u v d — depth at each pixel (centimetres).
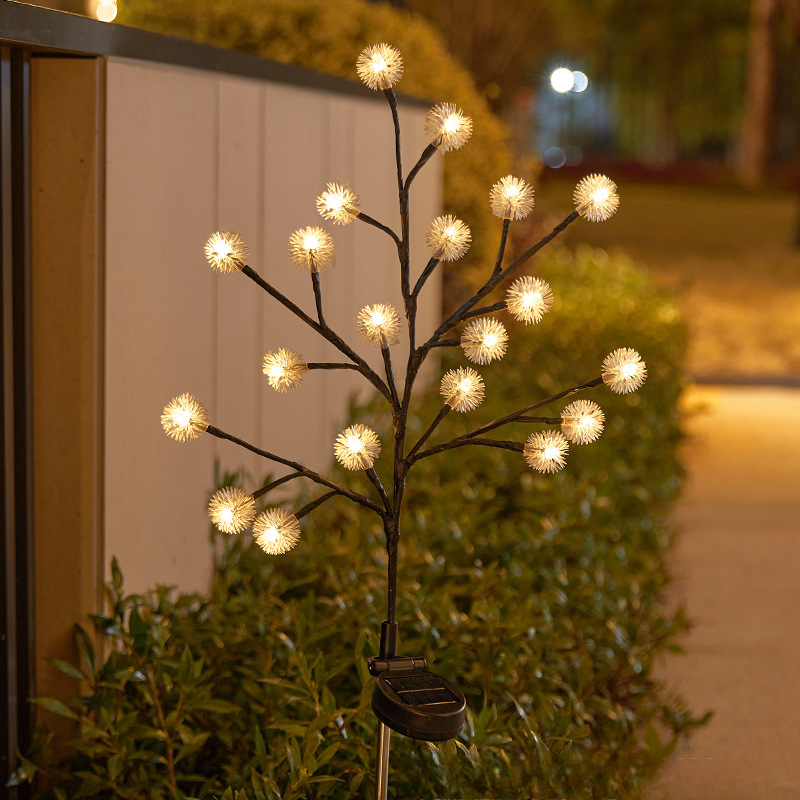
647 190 4931
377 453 247
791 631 564
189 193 426
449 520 503
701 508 785
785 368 1314
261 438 510
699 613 587
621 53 6006
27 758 355
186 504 430
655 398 853
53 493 364
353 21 958
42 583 366
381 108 729
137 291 385
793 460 921
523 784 333
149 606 376
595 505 546
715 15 5375
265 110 505
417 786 332
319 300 258
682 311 1356
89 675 362
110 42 354
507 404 742
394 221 773
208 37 933
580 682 380
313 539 459
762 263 2428
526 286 247
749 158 4912
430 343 262
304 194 565
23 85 346
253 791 309
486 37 2306
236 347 479
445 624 384
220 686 368
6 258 349
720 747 437
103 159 359
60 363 360
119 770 324
